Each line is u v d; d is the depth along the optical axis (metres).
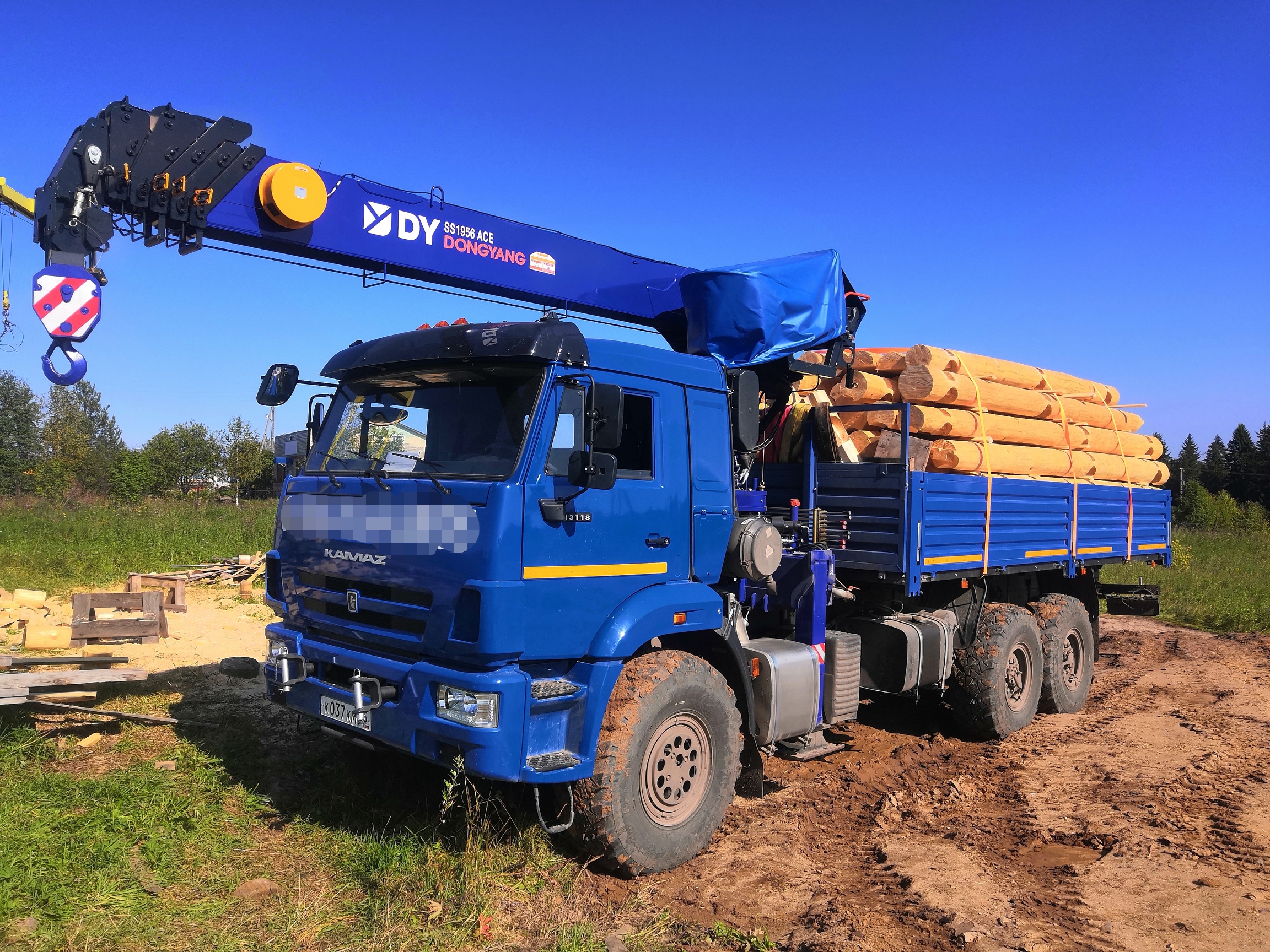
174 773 5.04
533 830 4.28
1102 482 8.58
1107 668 10.20
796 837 4.83
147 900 3.57
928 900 3.93
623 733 4.01
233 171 4.45
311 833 4.36
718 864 4.40
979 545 6.54
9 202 4.28
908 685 6.05
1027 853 4.66
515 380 4.09
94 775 4.97
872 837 4.84
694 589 4.59
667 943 3.56
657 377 4.55
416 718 3.87
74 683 5.42
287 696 4.71
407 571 4.01
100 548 13.91
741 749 4.89
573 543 3.99
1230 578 18.06
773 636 5.75
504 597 3.67
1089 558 8.12
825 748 5.56
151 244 4.33
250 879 3.86
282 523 5.00
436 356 4.27
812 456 6.14
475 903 3.62
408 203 5.17
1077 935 3.66
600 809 3.95
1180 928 3.74
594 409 3.87
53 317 4.04
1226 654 10.77
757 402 5.28
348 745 5.52
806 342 5.65
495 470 3.93
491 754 3.66
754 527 4.96
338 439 4.82
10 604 9.16
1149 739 6.85
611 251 6.24
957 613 6.88
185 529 16.64
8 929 3.20
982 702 6.70
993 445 6.80
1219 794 5.53
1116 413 8.78
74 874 3.68
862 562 5.96
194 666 7.72
